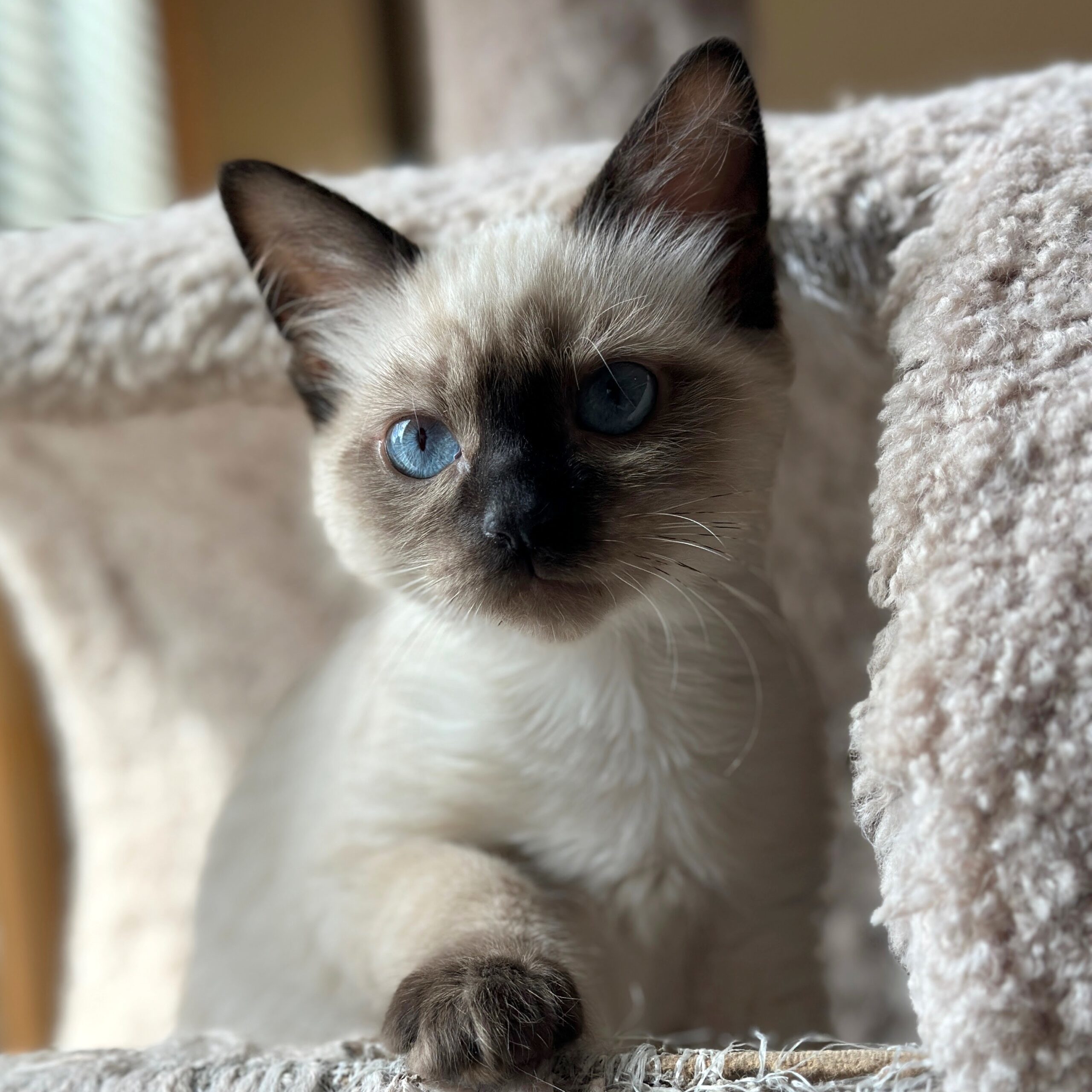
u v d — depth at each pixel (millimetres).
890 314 204
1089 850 141
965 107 222
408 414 216
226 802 299
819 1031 242
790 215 227
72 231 277
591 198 228
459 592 206
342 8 569
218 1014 268
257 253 237
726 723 229
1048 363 163
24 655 373
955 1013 141
